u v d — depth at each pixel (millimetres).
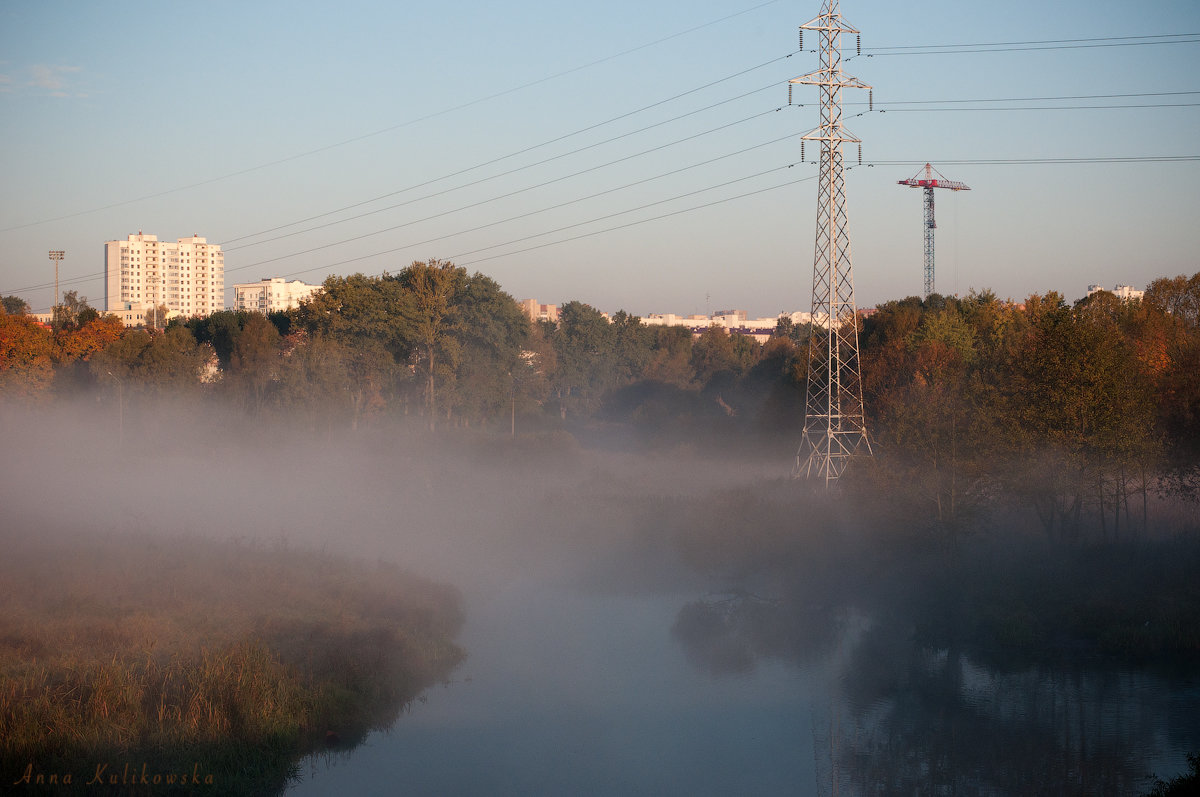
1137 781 22047
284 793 20734
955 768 23031
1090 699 27422
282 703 23047
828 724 26094
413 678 27938
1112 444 38531
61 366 108812
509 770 22531
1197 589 34344
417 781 21688
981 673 30109
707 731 25531
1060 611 34031
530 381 114812
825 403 74688
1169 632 31047
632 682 29375
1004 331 80375
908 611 37062
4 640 25875
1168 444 42406
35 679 22594
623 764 23141
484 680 29141
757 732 25516
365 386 98375
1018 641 32188
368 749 23453
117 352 100812
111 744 19953
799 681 29656
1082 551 40000
